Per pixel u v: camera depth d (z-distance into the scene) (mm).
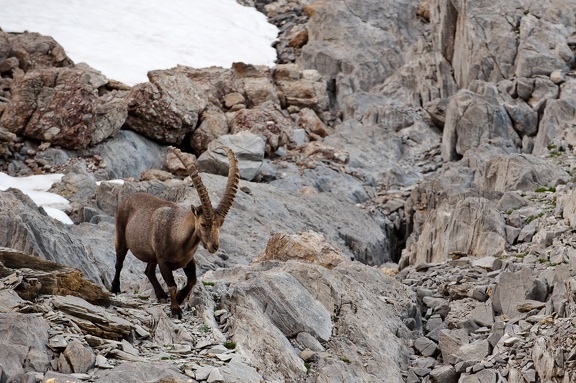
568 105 79312
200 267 51562
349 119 91750
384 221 71688
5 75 87125
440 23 96062
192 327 32812
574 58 87188
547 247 47375
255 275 37562
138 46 98562
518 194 58344
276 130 84438
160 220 33156
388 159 84625
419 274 47281
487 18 91312
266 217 63031
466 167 74625
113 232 56844
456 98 82812
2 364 26344
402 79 96750
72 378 26484
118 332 30422
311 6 112000
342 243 64375
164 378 27219
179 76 85875
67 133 76312
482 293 42062
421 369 36406
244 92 92375
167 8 107688
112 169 77188
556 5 92312
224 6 112750
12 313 28156
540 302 39406
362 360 35219
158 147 83125
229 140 77000
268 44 106750
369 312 38688
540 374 33531
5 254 32375
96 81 84938
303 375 32531
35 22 97188
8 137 74688
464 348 36969
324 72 101000
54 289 31812
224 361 30406
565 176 64062
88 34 97812
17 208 41125
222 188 66000
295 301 36156
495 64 89750
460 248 51781
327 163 81625
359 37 103312
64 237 41562
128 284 40562
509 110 82000
